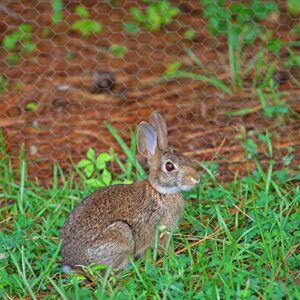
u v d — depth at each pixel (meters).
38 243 10.34
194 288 8.91
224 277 8.83
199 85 14.28
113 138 13.16
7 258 9.79
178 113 13.66
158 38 15.20
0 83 14.27
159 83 14.37
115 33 15.26
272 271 8.98
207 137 13.09
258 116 13.41
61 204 11.09
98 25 15.20
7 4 15.41
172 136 13.14
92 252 9.63
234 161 12.48
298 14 15.12
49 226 10.62
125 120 13.55
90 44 15.09
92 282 9.41
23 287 9.23
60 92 14.16
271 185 11.45
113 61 14.81
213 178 11.60
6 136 13.12
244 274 9.02
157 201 10.05
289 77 14.22
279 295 8.48
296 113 13.27
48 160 12.70
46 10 15.45
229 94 13.93
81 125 13.45
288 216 10.50
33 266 9.90
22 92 14.14
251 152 12.43
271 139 12.87
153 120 10.23
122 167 12.04
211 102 13.84
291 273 9.24
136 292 8.91
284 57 14.58
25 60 14.77
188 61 14.74
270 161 11.82
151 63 14.75
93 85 14.32
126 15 15.42
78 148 12.95
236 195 11.35
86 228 9.70
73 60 14.81
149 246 10.14
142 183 10.20
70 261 9.72
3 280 9.27
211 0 15.09
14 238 10.14
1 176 11.96
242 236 9.87
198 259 9.38
